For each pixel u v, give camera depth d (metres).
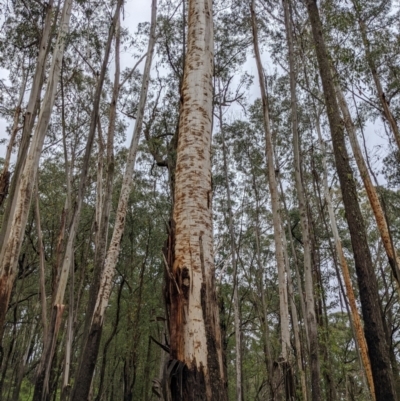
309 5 9.62
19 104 11.59
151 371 25.30
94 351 9.06
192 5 5.90
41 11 11.83
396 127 9.71
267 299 23.00
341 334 16.92
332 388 13.91
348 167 8.04
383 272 18.39
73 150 16.84
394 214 17.55
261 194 20.72
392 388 6.46
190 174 4.86
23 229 6.79
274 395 10.49
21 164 7.11
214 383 4.02
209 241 4.64
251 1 14.36
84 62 13.96
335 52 9.66
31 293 22.05
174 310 4.36
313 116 16.66
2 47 12.58
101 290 9.53
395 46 11.06
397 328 19.56
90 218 19.41
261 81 13.11
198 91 5.30
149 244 21.52
